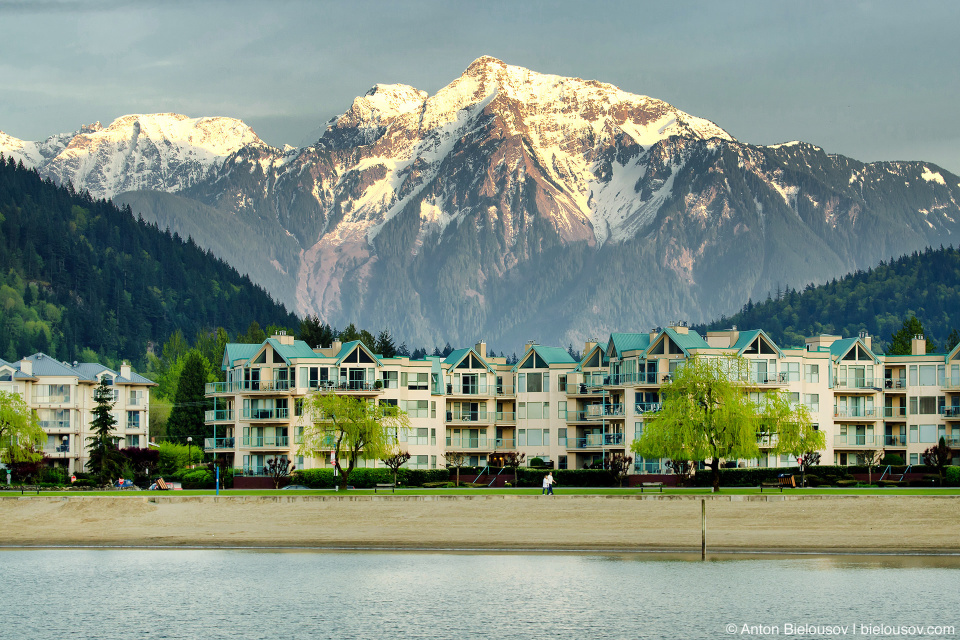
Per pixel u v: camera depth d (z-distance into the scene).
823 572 90.38
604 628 76.31
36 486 150.00
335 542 105.00
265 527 110.69
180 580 91.19
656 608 80.62
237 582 90.38
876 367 158.50
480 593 85.62
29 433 151.12
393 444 142.38
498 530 107.44
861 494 114.69
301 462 152.12
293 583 89.69
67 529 111.31
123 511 115.88
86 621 79.56
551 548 100.75
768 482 135.38
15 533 110.00
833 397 154.88
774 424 126.06
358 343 157.38
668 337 145.88
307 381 153.50
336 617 79.75
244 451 153.25
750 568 92.19
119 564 97.69
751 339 147.88
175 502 118.94
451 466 156.88
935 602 81.00
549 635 74.88
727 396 121.50
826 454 152.75
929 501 110.81
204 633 76.56
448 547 102.31
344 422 135.12
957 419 157.50
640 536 103.88
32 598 85.56
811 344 158.50
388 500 118.19
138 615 80.88
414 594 85.56
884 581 87.06
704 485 134.50
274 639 75.19
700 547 99.75
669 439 120.94
